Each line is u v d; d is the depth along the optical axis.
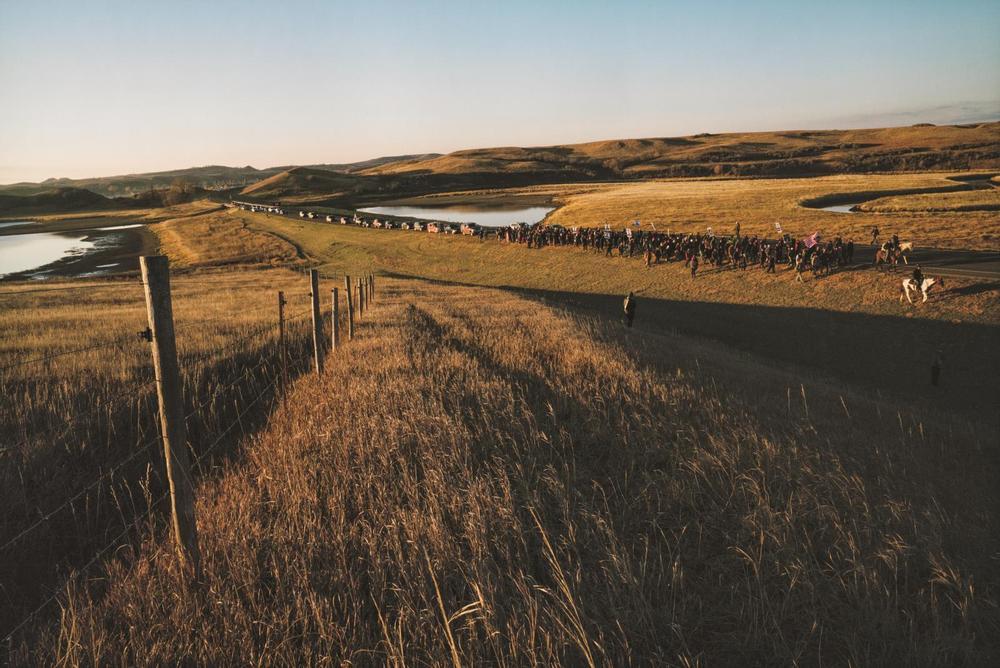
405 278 58.84
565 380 9.76
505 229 70.69
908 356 27.52
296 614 3.56
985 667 3.35
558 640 3.31
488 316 22.47
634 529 4.88
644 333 24.34
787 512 4.82
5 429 6.59
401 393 8.47
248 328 15.20
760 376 15.22
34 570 4.45
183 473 4.09
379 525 4.59
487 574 3.84
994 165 188.00
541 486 5.59
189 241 95.38
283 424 7.38
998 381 23.78
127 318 17.69
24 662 3.22
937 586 4.21
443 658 3.21
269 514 4.85
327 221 116.31
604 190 172.62
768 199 98.94
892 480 6.34
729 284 43.44
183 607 3.60
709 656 3.45
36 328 15.38
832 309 35.12
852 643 3.47
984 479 7.17
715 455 6.23
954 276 35.88
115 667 3.19
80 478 5.84
